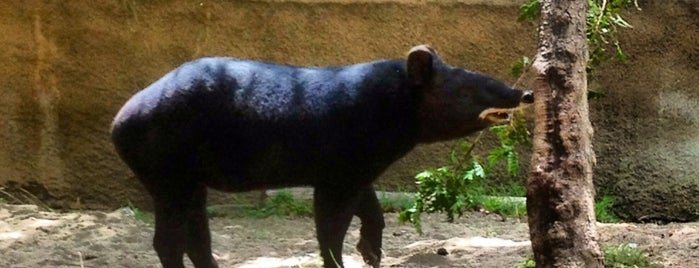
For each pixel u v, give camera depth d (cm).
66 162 955
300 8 959
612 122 977
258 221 884
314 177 570
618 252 651
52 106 951
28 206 913
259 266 693
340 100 563
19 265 694
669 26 970
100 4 945
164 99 551
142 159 557
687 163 971
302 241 794
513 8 964
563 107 455
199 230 570
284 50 962
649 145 975
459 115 566
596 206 944
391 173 969
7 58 943
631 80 973
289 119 557
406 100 570
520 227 860
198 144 554
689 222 960
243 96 557
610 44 962
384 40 965
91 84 951
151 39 952
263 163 565
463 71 574
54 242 777
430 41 966
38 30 942
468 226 861
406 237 812
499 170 963
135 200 959
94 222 865
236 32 958
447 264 680
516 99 561
